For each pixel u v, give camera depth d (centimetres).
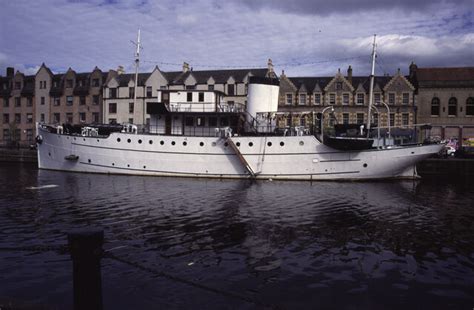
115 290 903
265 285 942
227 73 5700
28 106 6662
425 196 2317
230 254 1168
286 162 2939
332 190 2484
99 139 3216
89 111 6278
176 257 1138
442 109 4966
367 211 1836
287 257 1145
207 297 870
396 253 1195
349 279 984
